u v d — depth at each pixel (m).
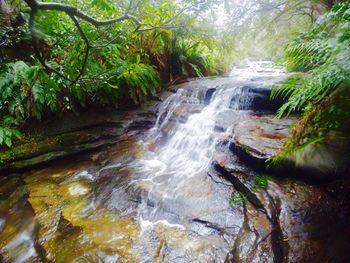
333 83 1.74
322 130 2.18
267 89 4.26
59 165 3.80
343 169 2.21
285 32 3.93
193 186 3.06
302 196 2.32
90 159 3.94
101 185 3.28
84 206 2.89
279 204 2.31
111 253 2.23
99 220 2.66
